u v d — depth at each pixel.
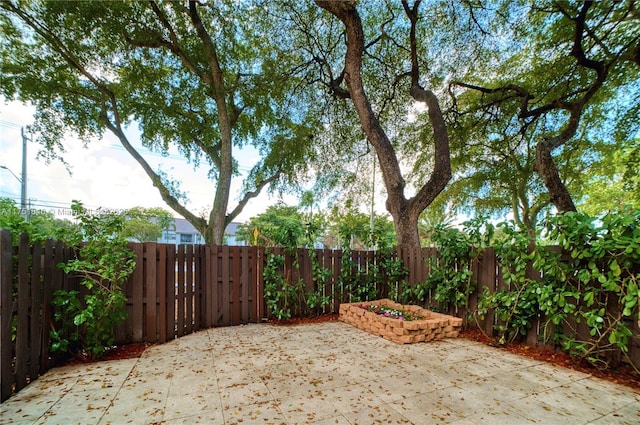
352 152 10.70
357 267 6.01
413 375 2.87
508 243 3.88
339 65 9.05
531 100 9.30
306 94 9.75
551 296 3.40
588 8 6.77
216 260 4.86
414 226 6.43
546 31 8.23
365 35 8.62
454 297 4.67
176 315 4.28
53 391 2.50
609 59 7.43
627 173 10.20
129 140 10.51
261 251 5.29
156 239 23.47
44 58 8.34
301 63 9.10
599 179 13.91
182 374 2.87
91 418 2.07
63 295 3.07
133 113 10.05
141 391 2.50
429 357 3.40
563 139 7.20
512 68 9.35
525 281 3.71
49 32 7.41
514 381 2.76
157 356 3.42
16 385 2.49
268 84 9.47
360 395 2.44
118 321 3.53
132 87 9.27
